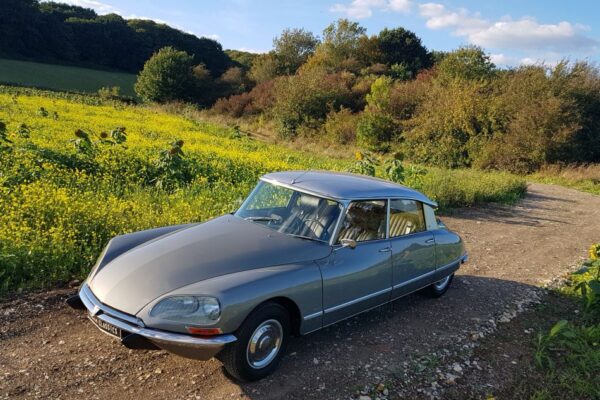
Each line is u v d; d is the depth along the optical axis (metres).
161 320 3.36
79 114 25.86
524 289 6.82
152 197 8.70
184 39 95.25
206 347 3.33
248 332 3.54
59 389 3.46
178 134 23.55
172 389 3.59
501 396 4.05
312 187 4.75
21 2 74.81
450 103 30.70
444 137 30.66
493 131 29.91
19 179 8.38
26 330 4.23
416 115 34.84
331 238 4.35
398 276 4.98
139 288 3.59
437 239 5.58
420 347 4.72
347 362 4.27
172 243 4.21
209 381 3.74
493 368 4.49
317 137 38.41
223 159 14.35
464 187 14.43
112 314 3.50
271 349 3.82
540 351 4.81
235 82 69.25
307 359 4.23
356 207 4.61
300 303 3.90
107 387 3.54
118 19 94.62
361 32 69.06
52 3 98.62
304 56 77.62
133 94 68.12
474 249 8.98
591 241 10.74
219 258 3.90
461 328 5.27
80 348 4.04
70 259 5.44
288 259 4.03
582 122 28.75
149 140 17.88
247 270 3.78
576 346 4.92
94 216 6.63
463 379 4.25
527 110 28.03
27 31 75.25
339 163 19.75
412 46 68.62
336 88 44.03
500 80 32.25
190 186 10.23
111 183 9.48
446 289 6.22
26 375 3.58
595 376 4.48
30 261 5.23
